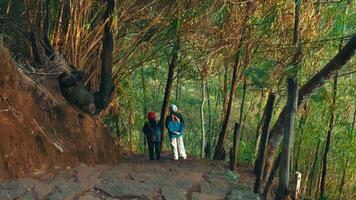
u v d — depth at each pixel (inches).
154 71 519.5
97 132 332.2
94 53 369.1
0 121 221.1
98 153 320.2
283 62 324.2
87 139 307.1
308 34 322.3
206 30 374.6
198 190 224.2
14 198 178.5
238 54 379.6
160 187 211.2
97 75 377.7
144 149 562.9
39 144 242.7
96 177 226.4
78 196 187.0
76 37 330.6
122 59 394.3
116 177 231.3
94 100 341.4
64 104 297.0
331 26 327.6
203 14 356.5
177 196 199.9
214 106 632.4
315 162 391.5
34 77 291.0
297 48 287.3
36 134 244.4
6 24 325.4
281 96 356.2
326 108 359.3
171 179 240.5
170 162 364.5
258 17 346.9
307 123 370.0
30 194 183.9
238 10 355.9
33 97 264.1
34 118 253.6
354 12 324.8
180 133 387.2
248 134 490.6
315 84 231.5
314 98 310.8
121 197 192.5
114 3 310.7
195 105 665.0
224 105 466.3
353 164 398.9
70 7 321.1
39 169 230.2
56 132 274.8
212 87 585.3
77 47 335.0
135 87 553.6
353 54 213.6
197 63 435.8
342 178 394.0
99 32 345.1
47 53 313.1
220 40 376.5
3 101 231.9
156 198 196.5
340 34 306.8
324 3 321.1
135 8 362.6
